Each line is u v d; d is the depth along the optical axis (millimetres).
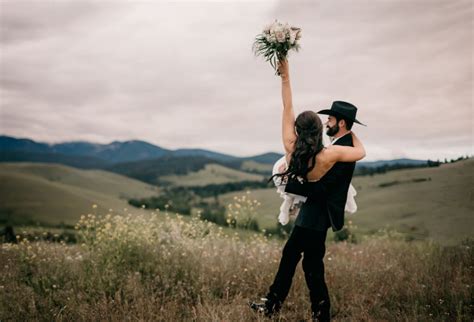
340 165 3715
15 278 5277
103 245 5504
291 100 3971
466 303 4246
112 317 3820
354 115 3881
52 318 3938
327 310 3832
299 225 3865
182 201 106750
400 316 3936
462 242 7047
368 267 5656
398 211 33656
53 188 129750
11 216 96688
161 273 4965
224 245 6809
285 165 4078
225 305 4355
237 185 156875
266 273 5129
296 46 3900
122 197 179750
